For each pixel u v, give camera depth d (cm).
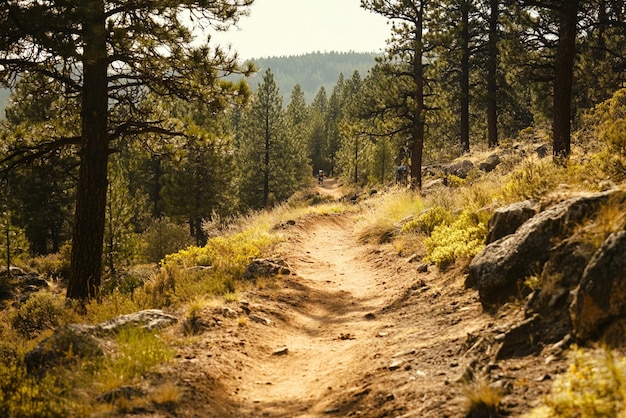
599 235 504
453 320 686
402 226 1538
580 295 438
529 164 974
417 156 2908
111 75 1241
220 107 1288
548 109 3133
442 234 1104
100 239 1195
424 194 2139
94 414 488
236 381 615
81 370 585
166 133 1313
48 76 1223
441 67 3684
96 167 1186
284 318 895
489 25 3578
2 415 491
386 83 2977
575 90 2827
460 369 503
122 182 2978
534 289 573
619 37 2789
